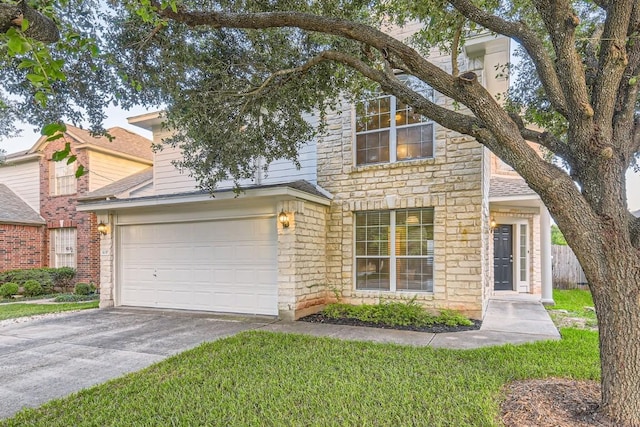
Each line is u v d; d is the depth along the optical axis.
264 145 6.54
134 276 9.73
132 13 4.48
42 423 3.26
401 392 3.73
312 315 8.12
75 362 5.01
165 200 8.60
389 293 8.36
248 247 8.49
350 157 8.89
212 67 5.68
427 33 5.40
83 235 13.98
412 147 8.46
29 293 12.88
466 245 7.77
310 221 8.34
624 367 3.06
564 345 5.41
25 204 15.36
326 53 4.79
